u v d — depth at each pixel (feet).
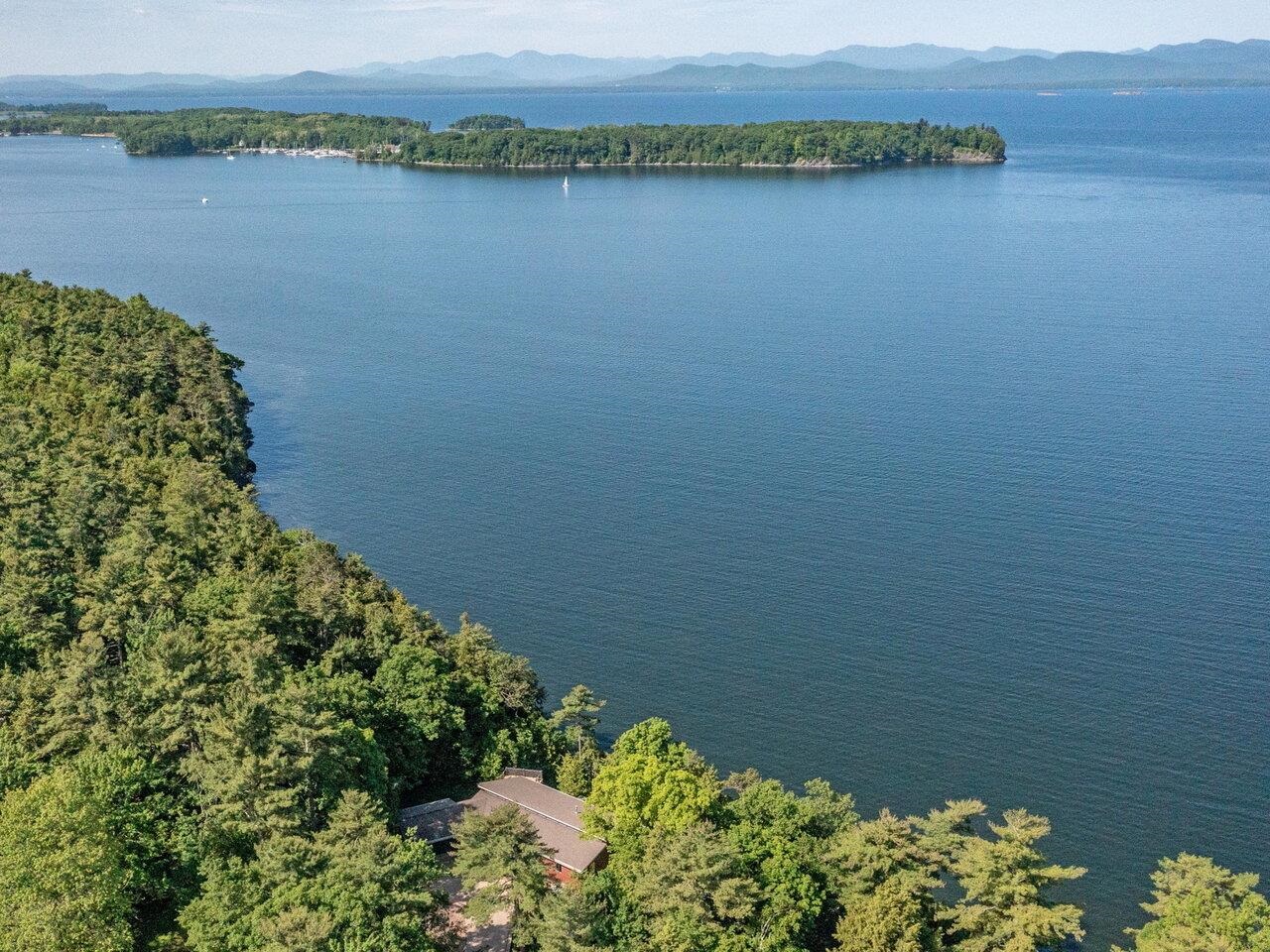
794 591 474.90
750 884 254.47
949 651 429.79
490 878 249.55
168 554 376.89
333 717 284.61
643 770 294.05
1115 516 536.83
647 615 459.32
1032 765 368.89
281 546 414.21
